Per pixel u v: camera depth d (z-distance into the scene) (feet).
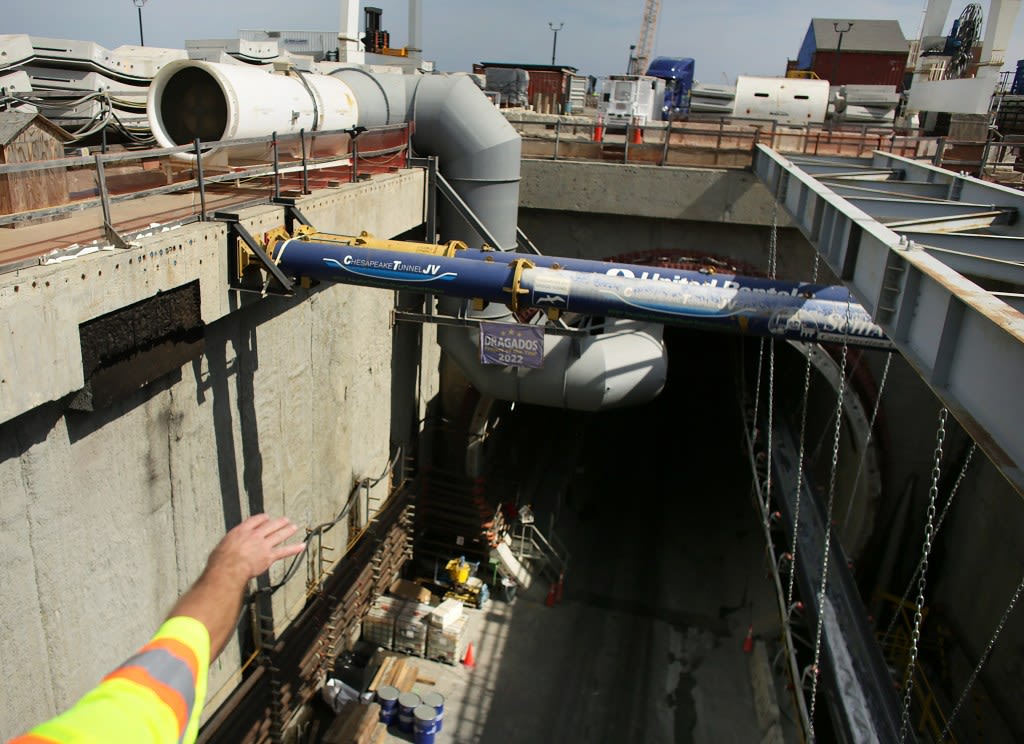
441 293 32.04
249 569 6.70
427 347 62.13
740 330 29.91
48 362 21.68
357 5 69.77
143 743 4.85
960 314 17.89
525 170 60.08
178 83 36.70
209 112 36.68
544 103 131.85
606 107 90.33
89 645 26.89
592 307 30.68
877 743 34.45
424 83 51.39
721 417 92.63
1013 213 34.68
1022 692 44.57
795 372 73.92
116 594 28.04
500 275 31.04
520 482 67.77
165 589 31.17
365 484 51.39
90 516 26.11
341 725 44.11
